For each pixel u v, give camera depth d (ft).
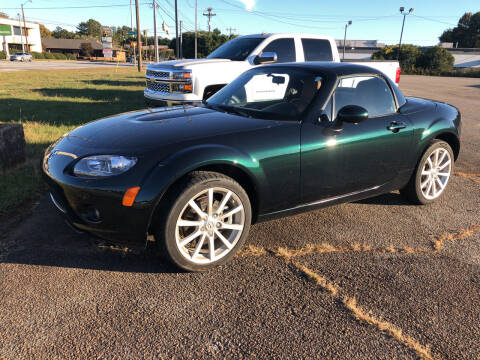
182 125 9.06
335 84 10.26
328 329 6.87
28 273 8.25
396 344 6.54
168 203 7.73
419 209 12.68
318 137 9.55
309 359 6.16
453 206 13.05
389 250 9.83
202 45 228.63
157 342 6.43
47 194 12.74
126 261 8.89
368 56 259.60
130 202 7.58
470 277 8.66
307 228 10.98
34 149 17.37
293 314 7.25
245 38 25.00
